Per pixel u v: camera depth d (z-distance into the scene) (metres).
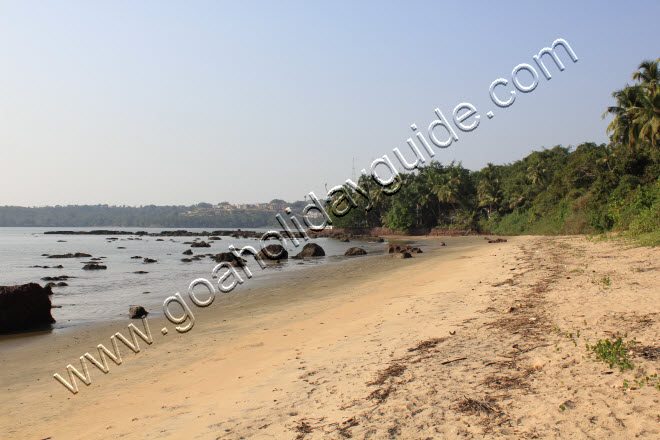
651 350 6.80
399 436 5.21
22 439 6.84
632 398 5.34
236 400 7.44
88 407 8.10
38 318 15.82
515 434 4.91
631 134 41.47
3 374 10.57
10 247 73.19
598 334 8.04
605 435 4.61
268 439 5.62
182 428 6.49
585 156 58.69
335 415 6.12
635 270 14.68
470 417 5.48
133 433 6.57
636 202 34.06
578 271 16.02
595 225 41.75
